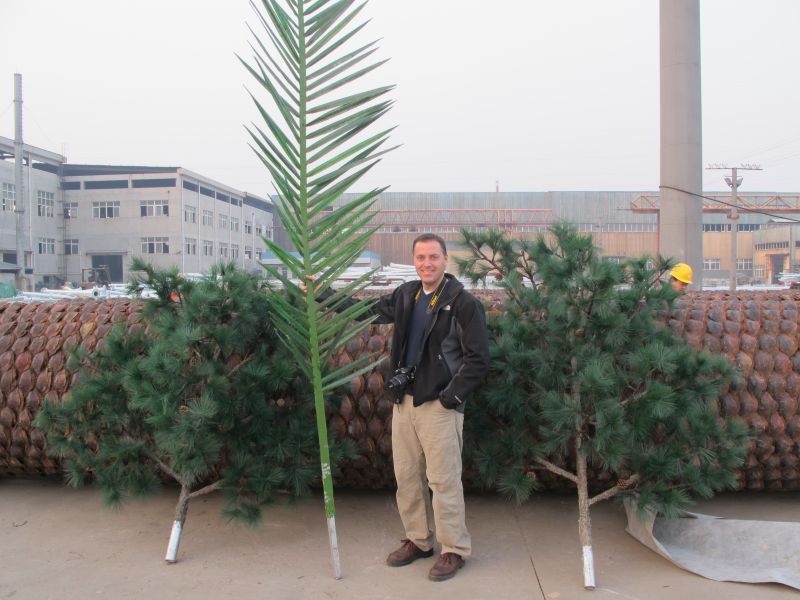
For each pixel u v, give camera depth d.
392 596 2.99
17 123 40.28
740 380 3.55
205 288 3.54
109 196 59.00
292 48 3.13
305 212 3.15
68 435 3.79
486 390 3.52
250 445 3.59
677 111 10.52
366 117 3.11
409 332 3.31
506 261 3.96
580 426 3.23
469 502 4.18
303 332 3.30
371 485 4.22
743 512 3.94
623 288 3.60
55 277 58.66
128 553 3.46
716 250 63.78
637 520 3.54
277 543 3.59
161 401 3.20
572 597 2.97
